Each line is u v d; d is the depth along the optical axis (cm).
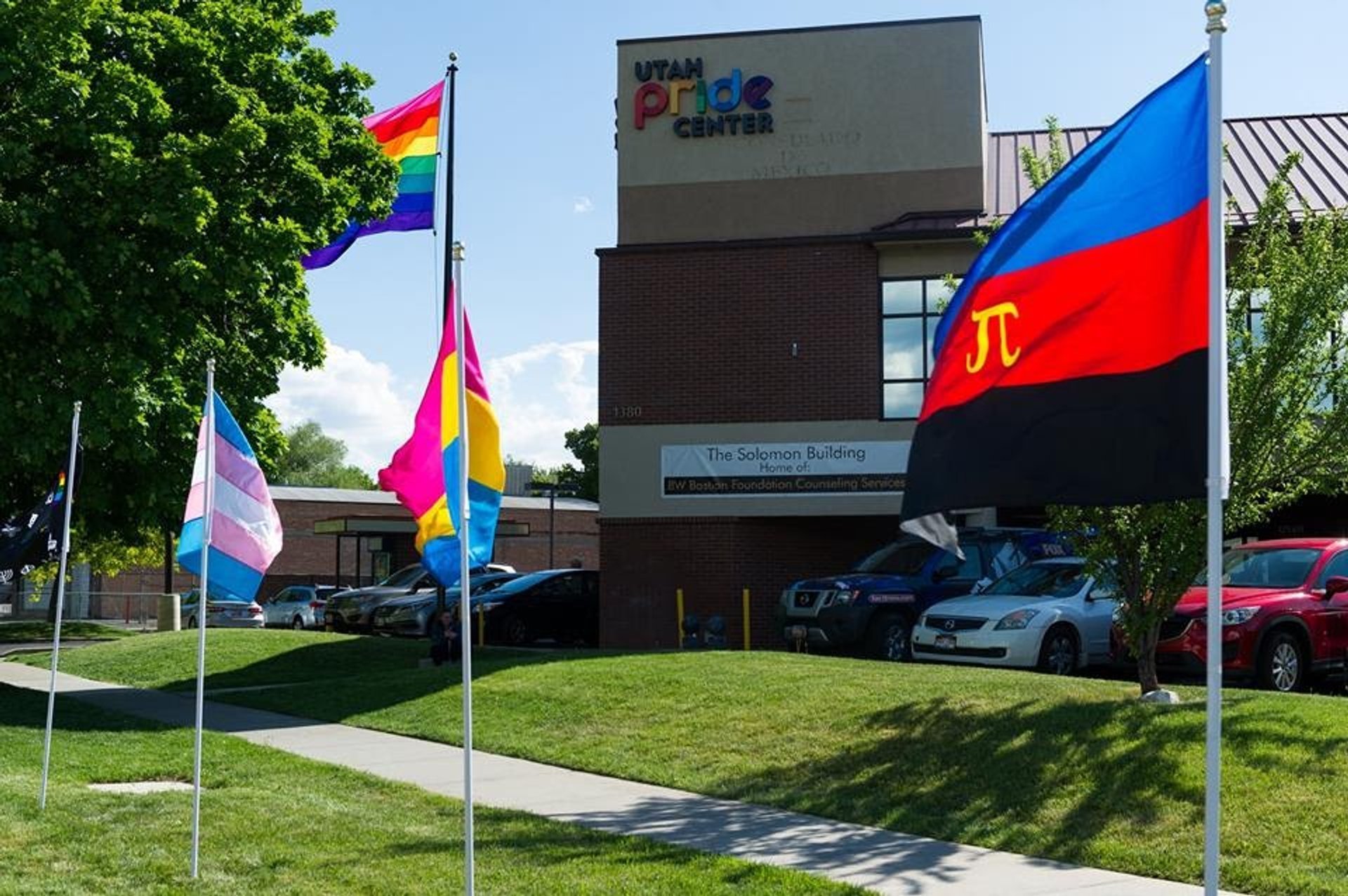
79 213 1708
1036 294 609
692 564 2494
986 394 623
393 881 788
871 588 1914
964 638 1711
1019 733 1114
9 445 1730
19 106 1695
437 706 1614
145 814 996
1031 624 1677
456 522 734
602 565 2519
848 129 2567
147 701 1928
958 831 924
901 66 2564
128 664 2480
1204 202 559
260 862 842
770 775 1134
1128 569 1220
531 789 1142
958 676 1409
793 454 2478
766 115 2583
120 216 1714
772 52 2595
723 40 2605
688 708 1394
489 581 3039
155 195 1703
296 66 2150
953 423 637
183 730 1561
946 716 1202
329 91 2219
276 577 5956
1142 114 589
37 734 1510
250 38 1998
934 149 2544
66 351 1716
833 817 991
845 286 2488
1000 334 621
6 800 1047
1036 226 615
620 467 2525
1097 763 1008
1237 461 1205
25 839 908
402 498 759
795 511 2470
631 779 1182
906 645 1922
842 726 1234
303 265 2252
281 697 1866
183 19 1959
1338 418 1205
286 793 1104
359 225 2217
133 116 1738
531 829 946
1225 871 792
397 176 2209
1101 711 1143
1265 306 1221
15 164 1667
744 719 1315
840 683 1408
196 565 887
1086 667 1816
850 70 2577
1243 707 1121
